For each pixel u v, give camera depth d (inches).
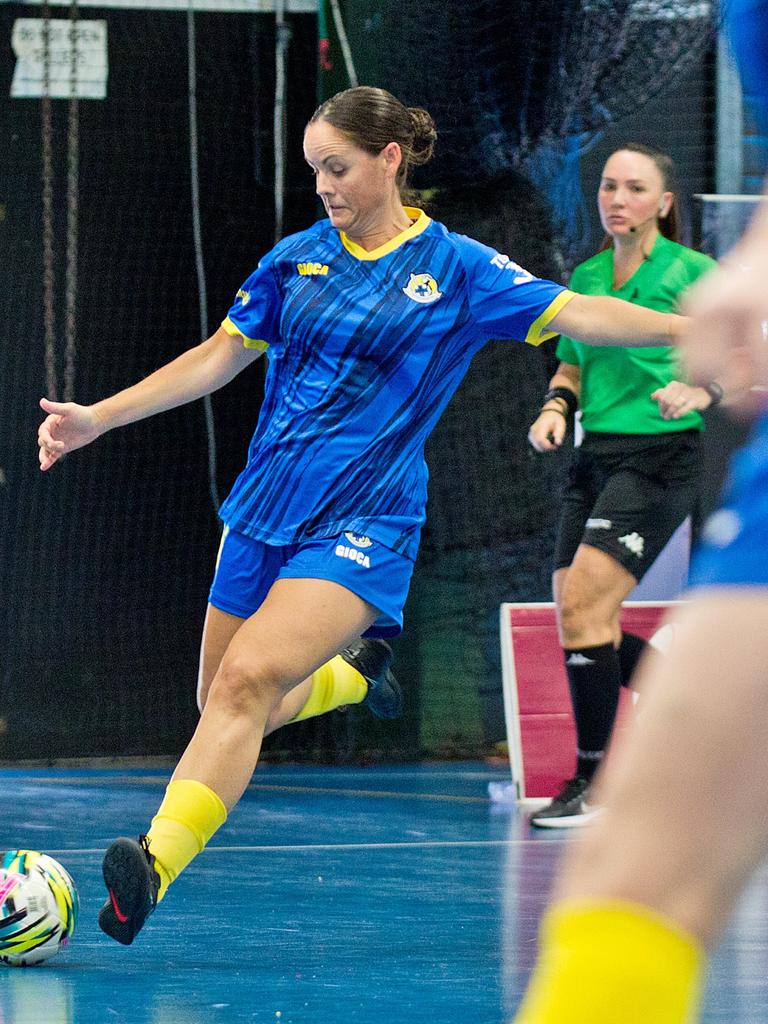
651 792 144.6
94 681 1090.1
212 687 417.4
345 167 437.7
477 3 999.6
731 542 150.4
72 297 1088.2
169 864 402.0
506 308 445.1
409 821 767.1
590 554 735.7
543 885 560.7
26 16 1090.1
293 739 1074.1
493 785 890.7
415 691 1062.4
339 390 436.5
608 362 743.1
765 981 399.9
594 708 743.1
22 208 1087.6
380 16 1005.8
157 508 1104.8
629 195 736.3
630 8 1003.9
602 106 1012.5
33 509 1084.5
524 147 1013.8
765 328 129.0
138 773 1009.5
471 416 1042.1
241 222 1117.7
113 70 1100.5
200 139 1112.2
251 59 1114.1
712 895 143.5
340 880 574.6
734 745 142.3
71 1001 370.0
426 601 1055.0
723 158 1026.1
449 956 429.4
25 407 1085.1
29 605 1082.1
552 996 144.2
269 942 451.2
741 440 941.8
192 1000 371.9
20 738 1074.7
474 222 1013.2
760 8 158.2
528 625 871.7
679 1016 143.1
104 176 1100.5
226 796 408.2
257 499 443.2
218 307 1116.5
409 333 436.5
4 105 1087.0
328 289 442.0
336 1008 362.9
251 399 1119.0
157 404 447.5
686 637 148.6
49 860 429.1
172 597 1104.8
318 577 417.1
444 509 1047.0
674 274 743.1
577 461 768.3
